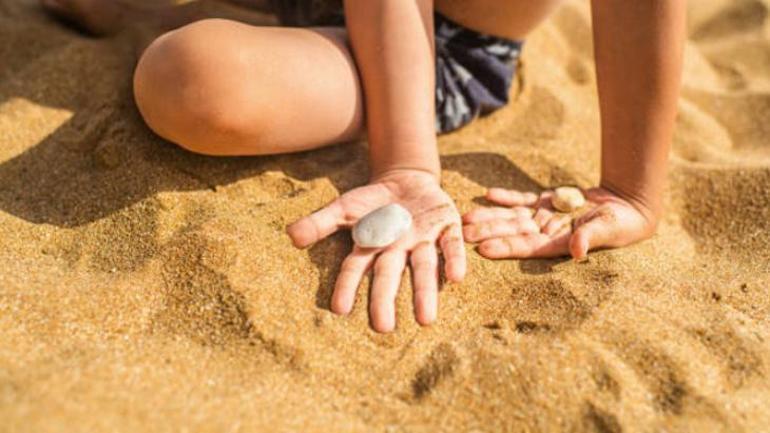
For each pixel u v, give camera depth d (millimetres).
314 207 424
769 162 525
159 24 579
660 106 420
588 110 607
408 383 326
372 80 440
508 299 377
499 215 434
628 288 377
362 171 461
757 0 829
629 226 424
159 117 404
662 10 406
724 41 798
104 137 461
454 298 374
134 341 330
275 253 384
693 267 431
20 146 471
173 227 404
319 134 440
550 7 525
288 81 411
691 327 352
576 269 399
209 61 385
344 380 324
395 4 438
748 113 647
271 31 427
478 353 333
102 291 356
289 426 292
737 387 323
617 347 336
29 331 322
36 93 511
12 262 375
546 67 659
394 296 365
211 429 279
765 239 453
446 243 393
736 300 383
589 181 498
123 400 281
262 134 414
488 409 311
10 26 594
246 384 312
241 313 346
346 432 296
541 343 338
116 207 420
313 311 357
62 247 399
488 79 547
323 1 524
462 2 498
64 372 288
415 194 419
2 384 270
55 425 256
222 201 423
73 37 597
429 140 438
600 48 436
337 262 386
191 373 312
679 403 312
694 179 516
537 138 550
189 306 353
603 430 300
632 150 432
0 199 429
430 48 449
